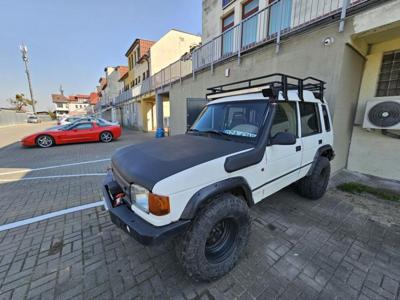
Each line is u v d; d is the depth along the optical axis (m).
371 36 3.99
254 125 2.40
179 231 1.63
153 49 18.02
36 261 2.22
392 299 1.78
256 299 1.77
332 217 3.13
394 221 3.03
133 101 21.06
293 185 4.09
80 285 1.91
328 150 3.68
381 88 4.70
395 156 4.65
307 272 2.07
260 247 2.44
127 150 2.43
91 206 3.50
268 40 5.39
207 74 8.38
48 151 8.54
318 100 3.42
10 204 3.58
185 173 1.66
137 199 1.76
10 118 33.41
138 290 1.86
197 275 1.80
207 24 10.23
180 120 11.10
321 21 4.21
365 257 2.29
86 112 67.50
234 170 1.95
